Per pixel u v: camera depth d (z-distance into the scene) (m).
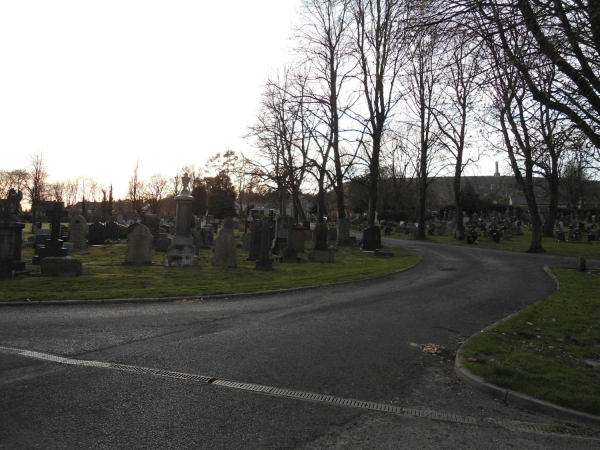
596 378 5.27
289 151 31.69
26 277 12.27
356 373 5.46
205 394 4.57
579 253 24.19
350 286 12.96
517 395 4.68
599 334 7.50
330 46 27.92
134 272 13.98
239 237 34.22
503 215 62.12
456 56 7.78
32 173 62.28
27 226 44.12
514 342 6.92
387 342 6.98
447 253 24.11
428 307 9.97
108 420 3.87
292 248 19.52
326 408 4.36
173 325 7.66
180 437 3.59
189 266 15.84
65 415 3.94
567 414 4.34
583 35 6.97
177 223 15.98
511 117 10.00
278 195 28.94
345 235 29.23
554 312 9.16
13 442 3.40
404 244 31.44
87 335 6.81
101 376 5.00
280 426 3.89
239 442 3.55
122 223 48.62
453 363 6.06
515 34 7.24
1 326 7.21
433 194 65.56
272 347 6.45
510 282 13.97
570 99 8.30
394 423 4.09
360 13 20.88
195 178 75.81
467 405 4.61
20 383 4.70
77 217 21.41
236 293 10.88
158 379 4.96
